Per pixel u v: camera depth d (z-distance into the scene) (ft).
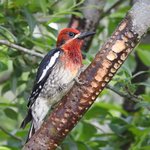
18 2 34.12
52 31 35.19
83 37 33.12
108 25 41.11
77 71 32.40
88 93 25.23
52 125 25.67
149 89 49.32
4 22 34.76
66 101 25.53
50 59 32.58
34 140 25.93
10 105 36.32
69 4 39.68
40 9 35.78
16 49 33.86
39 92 32.53
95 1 38.91
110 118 38.22
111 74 25.14
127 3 50.42
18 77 36.55
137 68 44.68
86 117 37.93
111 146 38.40
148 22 24.81
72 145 35.19
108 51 25.02
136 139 37.19
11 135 36.58
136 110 42.32
